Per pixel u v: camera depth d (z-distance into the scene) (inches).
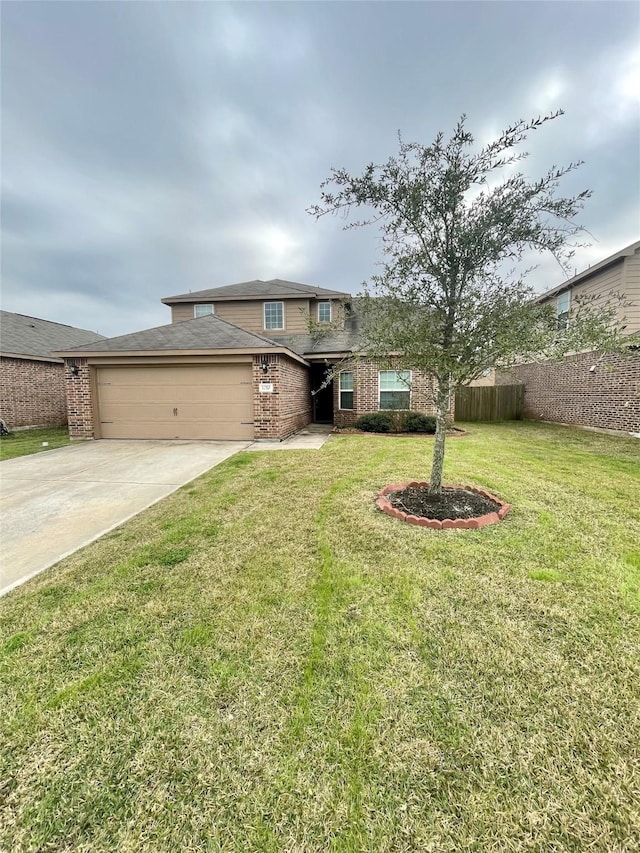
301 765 62.8
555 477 229.9
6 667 85.5
